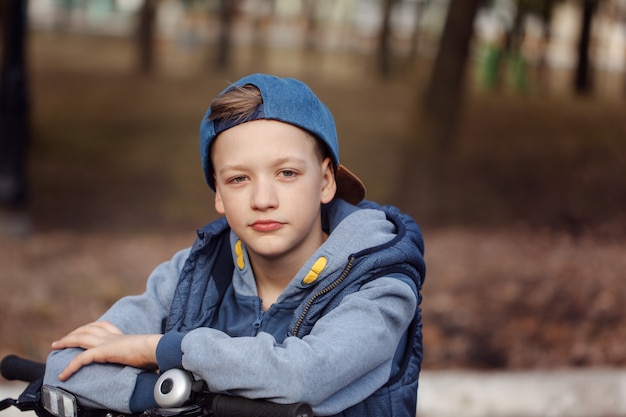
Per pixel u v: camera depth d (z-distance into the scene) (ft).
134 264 24.79
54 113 45.88
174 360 5.04
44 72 54.49
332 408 4.93
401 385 5.53
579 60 50.57
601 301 20.44
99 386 5.28
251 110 5.15
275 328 5.51
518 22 50.90
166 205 34.83
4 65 26.23
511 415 12.66
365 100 50.80
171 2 58.18
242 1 60.59
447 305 20.31
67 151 40.42
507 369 16.51
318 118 5.29
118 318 5.91
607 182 35.32
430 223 30.58
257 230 5.20
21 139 26.48
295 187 5.18
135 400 5.20
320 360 4.77
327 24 61.41
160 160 40.34
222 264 5.88
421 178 31.78
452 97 31.86
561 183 35.04
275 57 59.72
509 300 20.68
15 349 16.31
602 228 29.73
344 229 5.47
